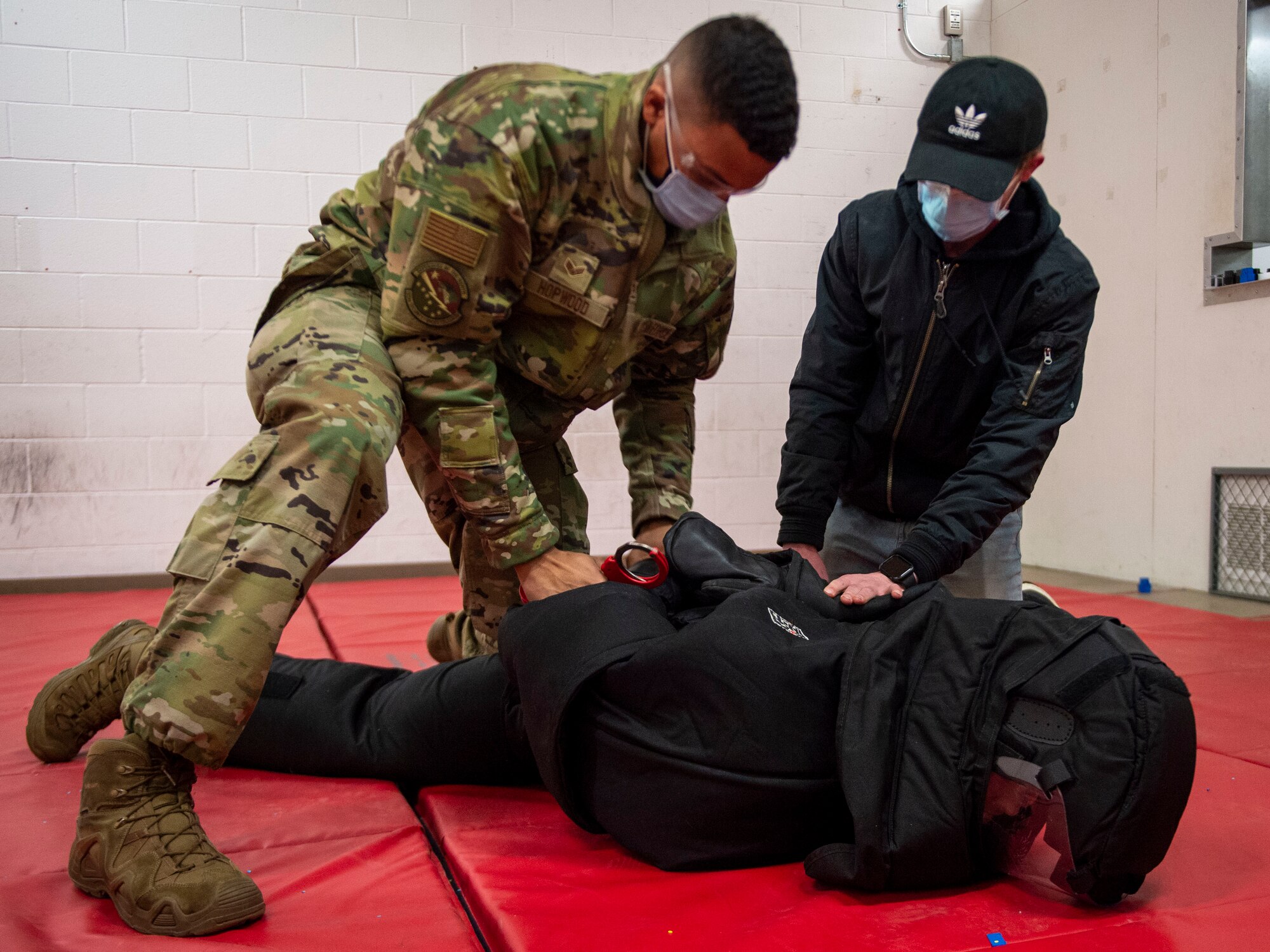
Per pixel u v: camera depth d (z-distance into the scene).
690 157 1.06
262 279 3.86
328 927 0.89
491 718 1.25
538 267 1.20
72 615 3.05
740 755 0.96
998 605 0.99
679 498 1.52
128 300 3.73
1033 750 0.90
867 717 0.94
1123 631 0.92
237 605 0.95
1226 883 0.99
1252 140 3.41
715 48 1.00
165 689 0.92
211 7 3.78
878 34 4.52
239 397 3.85
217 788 1.32
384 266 1.25
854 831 0.98
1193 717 0.86
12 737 1.59
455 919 0.91
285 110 3.87
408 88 3.99
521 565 1.23
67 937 0.86
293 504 0.99
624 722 1.01
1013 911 0.92
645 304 1.27
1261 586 3.39
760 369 4.43
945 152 1.25
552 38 4.13
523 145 1.09
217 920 0.87
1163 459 3.78
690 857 1.00
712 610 1.13
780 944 0.84
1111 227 4.01
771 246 4.42
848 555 1.73
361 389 1.10
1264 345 3.36
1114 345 4.01
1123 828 0.84
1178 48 3.67
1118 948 0.83
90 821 0.93
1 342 3.62
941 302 1.42
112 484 3.74
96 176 3.69
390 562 4.06
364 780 1.36
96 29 3.67
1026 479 1.34
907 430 1.55
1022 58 4.52
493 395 1.21
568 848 1.09
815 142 4.45
